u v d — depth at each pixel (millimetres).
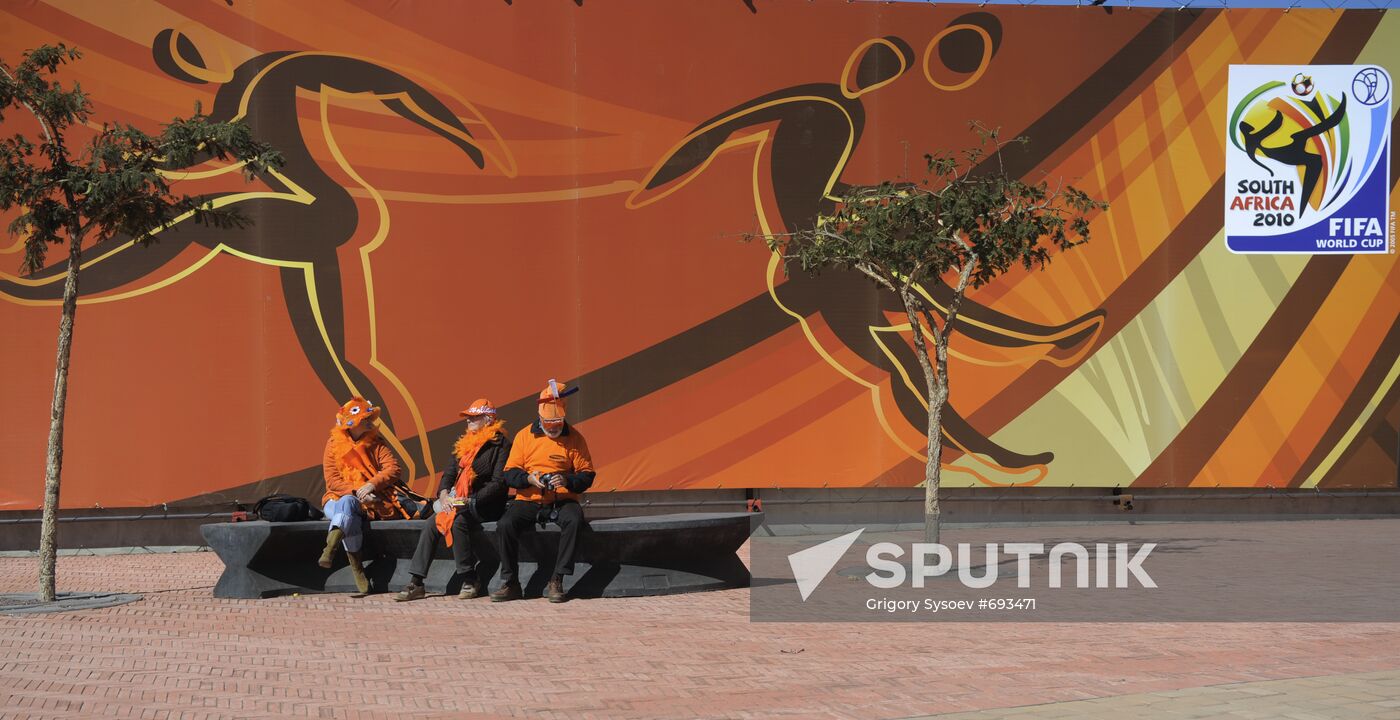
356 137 15312
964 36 16312
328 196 15242
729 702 6539
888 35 16203
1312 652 7828
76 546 14719
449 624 9195
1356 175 16703
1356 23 16703
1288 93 16656
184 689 6863
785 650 8102
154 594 11094
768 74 16031
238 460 14984
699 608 10016
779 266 15961
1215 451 16500
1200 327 16516
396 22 15414
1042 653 7922
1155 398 16438
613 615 9641
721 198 15922
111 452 14719
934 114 16234
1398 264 16734
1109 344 16406
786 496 16094
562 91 15688
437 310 15391
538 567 10672
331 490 11070
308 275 15164
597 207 15703
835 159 16062
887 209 11781
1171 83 16562
